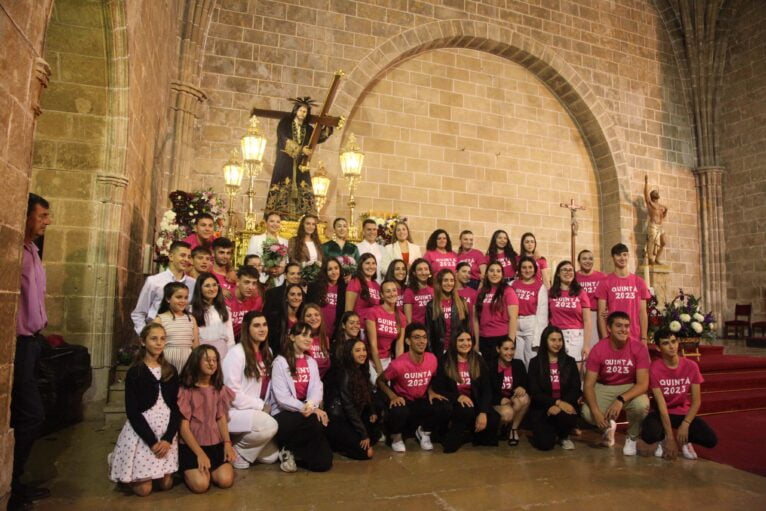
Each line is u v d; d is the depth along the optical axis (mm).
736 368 7383
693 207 13148
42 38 3141
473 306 5566
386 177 10625
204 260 4418
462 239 6641
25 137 2959
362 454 4129
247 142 6758
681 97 13422
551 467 4000
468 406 4473
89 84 5219
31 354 3154
